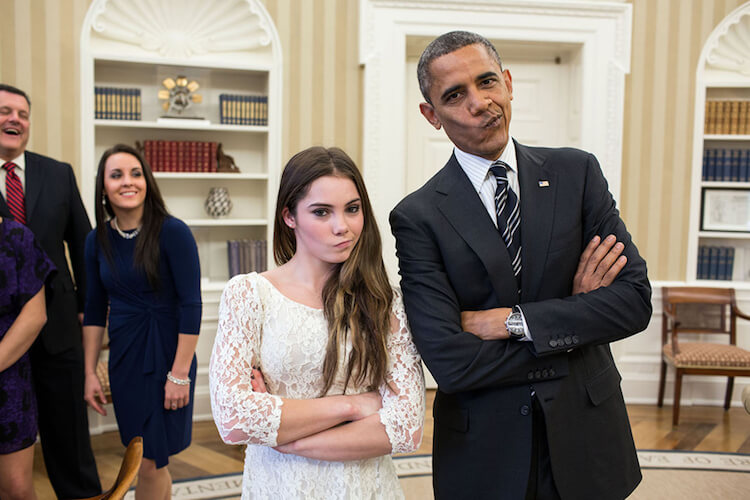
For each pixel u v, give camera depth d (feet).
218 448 12.75
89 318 8.90
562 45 15.57
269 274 5.01
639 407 15.61
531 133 16.40
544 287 5.28
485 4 14.96
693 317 15.52
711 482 11.20
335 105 15.01
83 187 13.74
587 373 5.36
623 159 15.75
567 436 5.17
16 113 9.51
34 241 7.51
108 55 13.82
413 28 14.92
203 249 15.52
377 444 4.66
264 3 14.52
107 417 13.84
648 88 15.64
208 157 14.88
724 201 16.17
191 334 8.36
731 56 15.83
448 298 5.24
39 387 10.07
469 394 5.35
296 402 4.58
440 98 5.21
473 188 5.48
